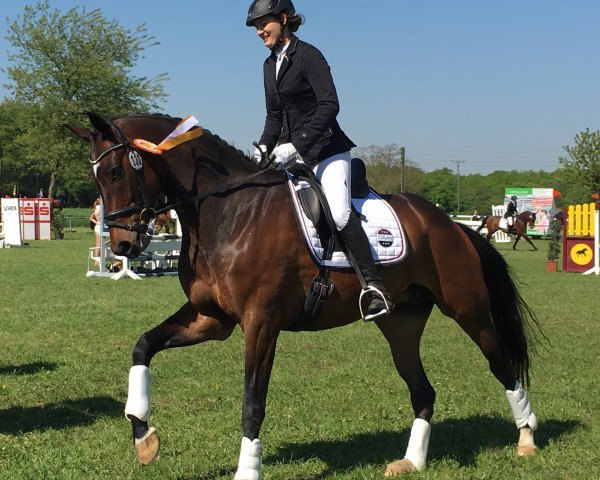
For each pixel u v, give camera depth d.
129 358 7.70
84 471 4.32
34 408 5.81
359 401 5.97
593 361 7.62
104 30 41.72
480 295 4.72
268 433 5.11
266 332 3.97
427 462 4.55
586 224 18.50
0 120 62.25
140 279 15.77
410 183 62.56
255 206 4.04
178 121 4.25
